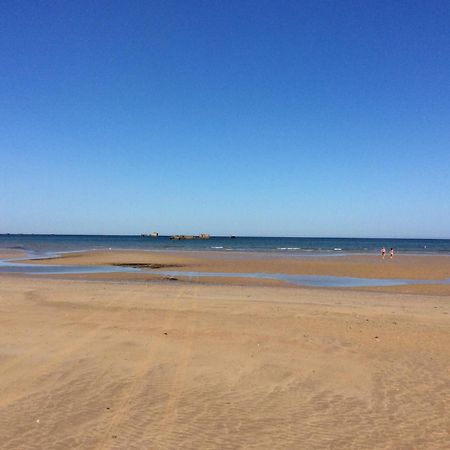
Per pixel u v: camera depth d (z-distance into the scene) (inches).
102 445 197.5
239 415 231.6
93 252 2050.9
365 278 986.1
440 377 292.2
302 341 377.1
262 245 3949.3
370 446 201.6
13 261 1414.9
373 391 267.6
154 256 1715.1
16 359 315.3
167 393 258.7
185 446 198.4
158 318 458.9
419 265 1362.0
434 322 460.4
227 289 723.4
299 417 230.5
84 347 347.3
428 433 214.4
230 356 331.9
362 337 392.5
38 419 221.9
